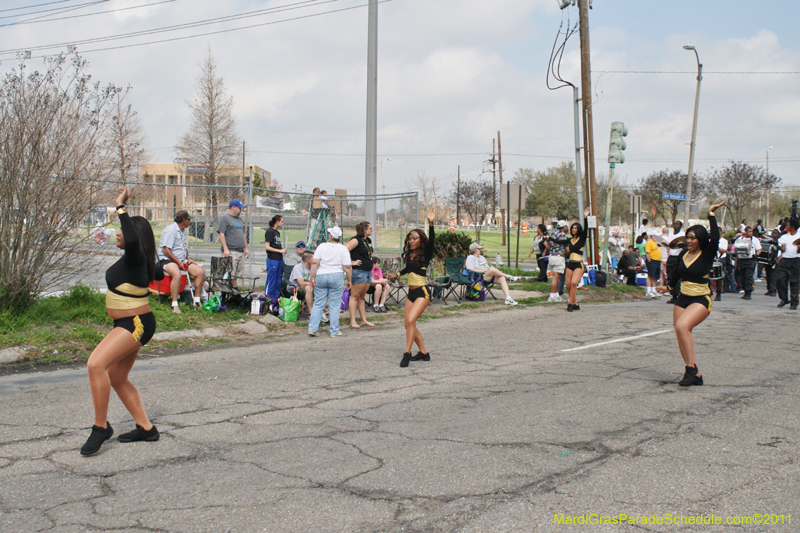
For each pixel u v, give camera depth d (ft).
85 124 28.53
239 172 134.31
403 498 11.98
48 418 17.10
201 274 34.42
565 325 36.52
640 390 20.81
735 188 160.76
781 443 15.38
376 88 49.78
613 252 76.69
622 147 57.11
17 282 27.27
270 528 10.72
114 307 14.44
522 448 14.89
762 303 50.65
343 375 23.12
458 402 19.25
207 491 12.31
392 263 44.42
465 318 39.73
